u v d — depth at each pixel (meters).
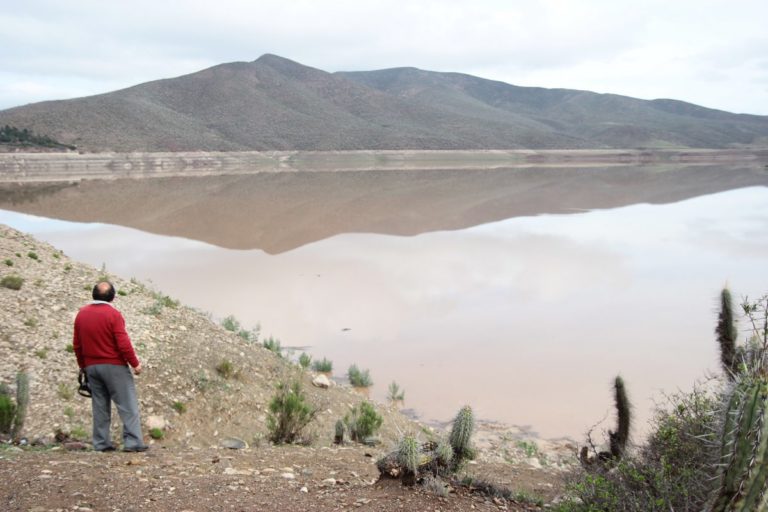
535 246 29.00
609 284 21.36
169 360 9.52
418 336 15.65
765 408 2.91
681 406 5.25
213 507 4.39
